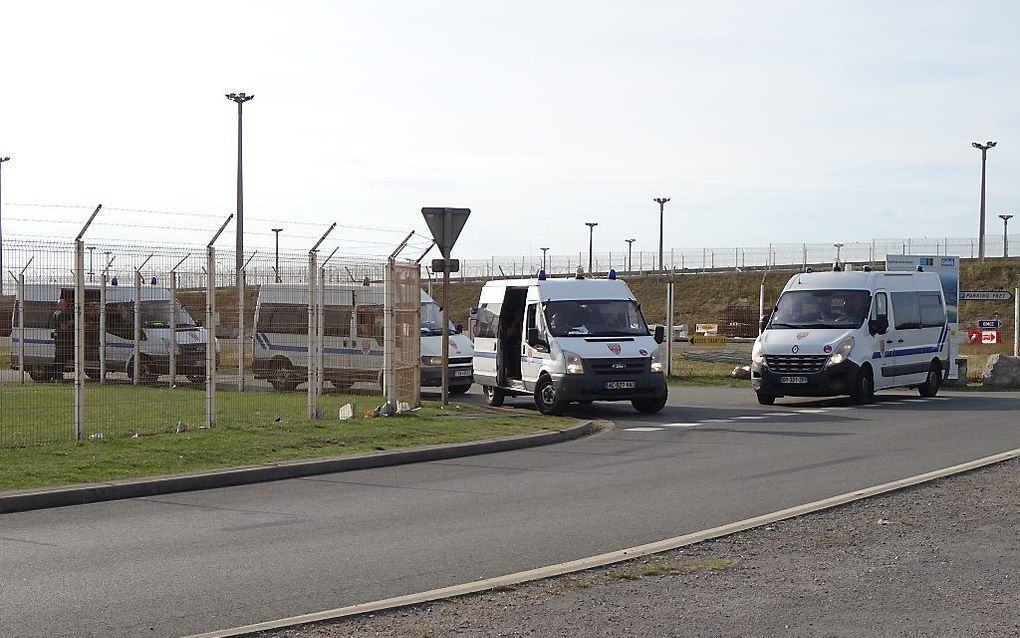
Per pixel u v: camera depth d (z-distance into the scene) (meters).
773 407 23.12
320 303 23.38
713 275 82.06
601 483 12.52
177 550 8.98
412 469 13.88
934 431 17.91
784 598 7.20
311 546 9.08
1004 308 66.44
